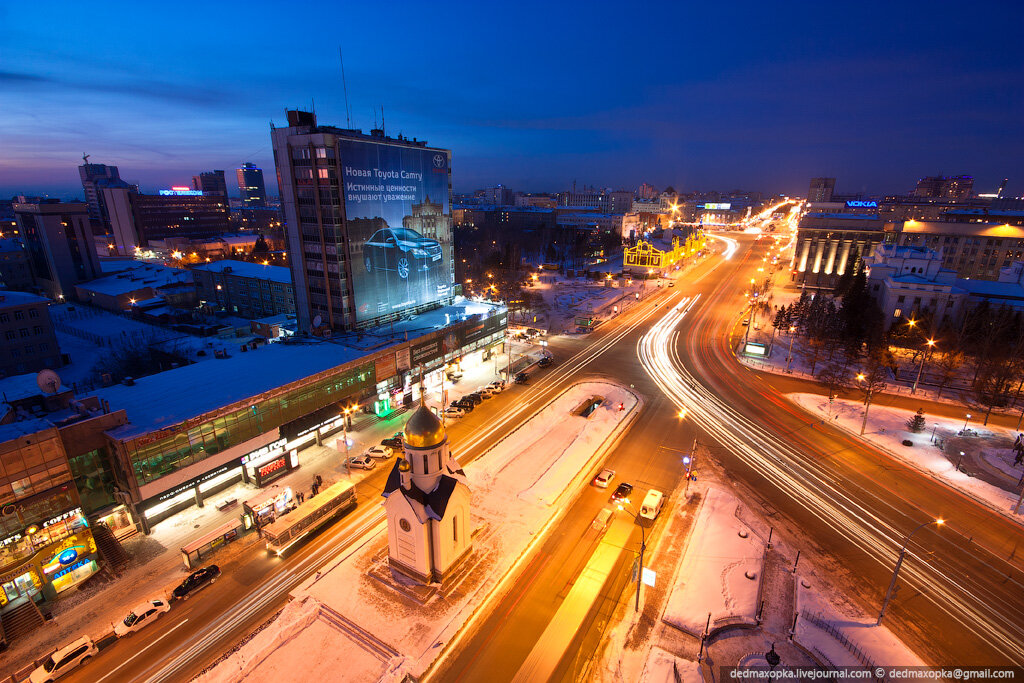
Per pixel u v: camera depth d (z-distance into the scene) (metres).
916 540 44.59
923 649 33.66
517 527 44.72
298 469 54.50
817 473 55.16
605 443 60.44
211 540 40.75
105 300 118.56
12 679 31.08
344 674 31.33
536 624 35.25
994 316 90.06
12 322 78.62
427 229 80.88
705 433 64.38
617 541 43.72
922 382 81.12
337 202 64.50
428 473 36.97
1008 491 51.16
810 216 158.25
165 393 50.28
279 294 107.56
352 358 60.81
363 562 40.66
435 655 32.31
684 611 36.12
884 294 103.00
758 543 43.41
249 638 33.94
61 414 42.94
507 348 97.69
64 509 37.88
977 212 155.75
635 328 116.38
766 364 91.50
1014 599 38.34
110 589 37.97
